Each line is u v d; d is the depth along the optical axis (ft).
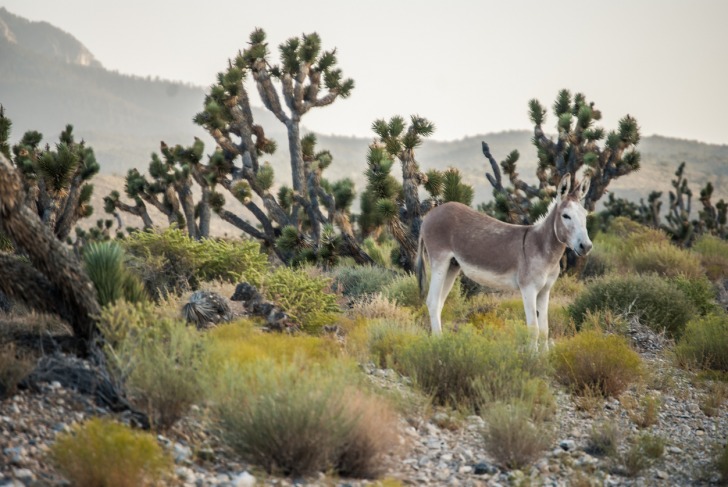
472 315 151.53
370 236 257.14
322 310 129.39
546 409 91.56
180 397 69.62
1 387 67.56
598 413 97.50
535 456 75.82
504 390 90.94
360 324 125.18
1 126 208.54
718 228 398.42
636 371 108.58
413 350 99.55
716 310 173.68
